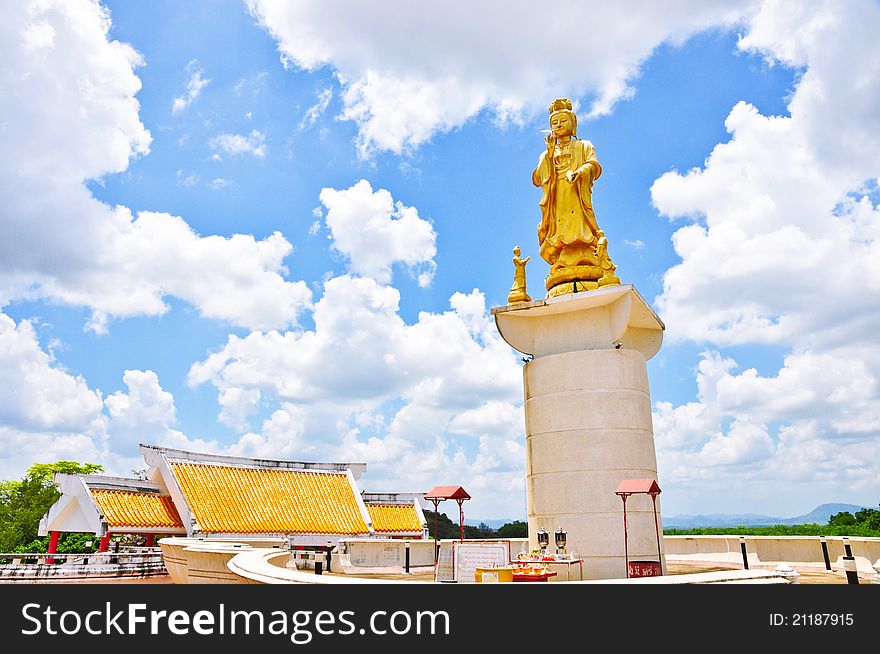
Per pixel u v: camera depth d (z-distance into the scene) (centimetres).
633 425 1967
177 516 3023
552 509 1958
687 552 3238
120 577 2620
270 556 1509
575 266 2191
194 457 3244
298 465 3584
